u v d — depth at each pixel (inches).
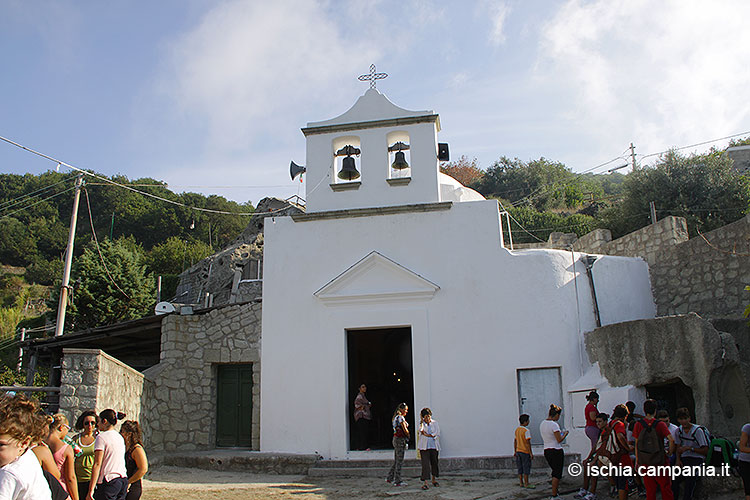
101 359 457.4
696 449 341.4
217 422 605.9
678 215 1050.1
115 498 269.7
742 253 536.4
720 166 1095.0
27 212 2356.1
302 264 589.3
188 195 2544.3
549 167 2199.8
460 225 577.0
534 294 554.3
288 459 522.0
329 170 613.6
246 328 613.3
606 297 580.4
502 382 539.5
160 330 650.2
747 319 452.8
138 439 298.4
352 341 593.6
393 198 597.6
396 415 466.0
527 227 1433.3
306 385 559.5
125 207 2345.0
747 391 416.2
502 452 525.3
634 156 1336.1
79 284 1115.9
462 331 553.6
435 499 398.0
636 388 462.6
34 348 695.7
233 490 434.3
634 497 380.8
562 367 536.7
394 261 574.6
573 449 508.1
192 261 1926.7
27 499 157.8
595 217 1341.0
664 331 449.7
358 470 503.2
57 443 274.4
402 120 609.3
